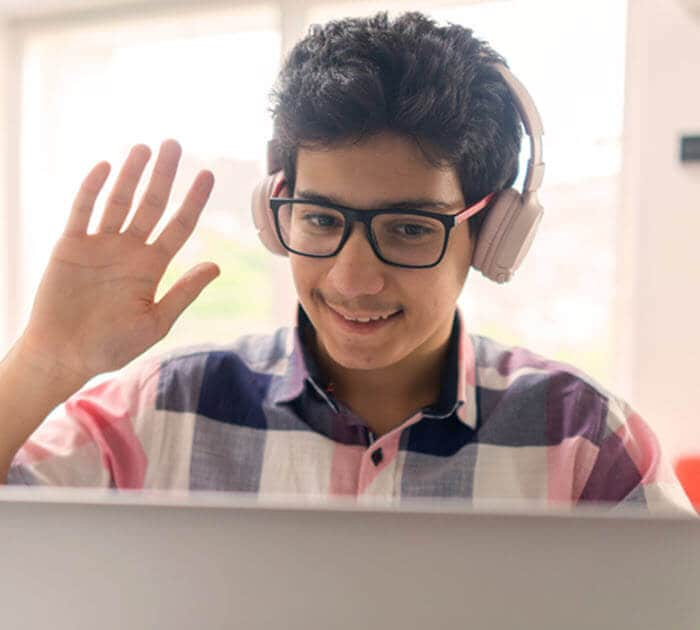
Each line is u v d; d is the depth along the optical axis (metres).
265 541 0.40
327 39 0.66
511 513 0.39
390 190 0.63
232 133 2.45
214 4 2.41
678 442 2.15
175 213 0.75
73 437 0.77
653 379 2.19
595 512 0.38
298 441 0.77
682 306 2.17
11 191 2.67
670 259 2.17
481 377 0.82
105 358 0.73
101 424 0.79
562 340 2.36
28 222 2.70
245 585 0.40
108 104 2.65
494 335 2.41
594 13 2.17
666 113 2.15
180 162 0.75
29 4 2.54
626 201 2.23
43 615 0.41
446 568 0.39
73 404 0.81
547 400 0.78
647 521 0.38
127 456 0.79
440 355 0.77
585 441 0.76
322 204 0.65
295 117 0.63
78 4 2.52
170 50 2.56
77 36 2.62
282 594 0.40
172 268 0.83
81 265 0.72
